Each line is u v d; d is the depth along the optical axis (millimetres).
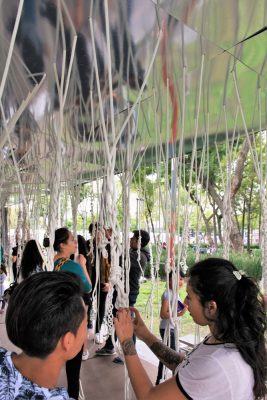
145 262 3068
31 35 976
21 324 601
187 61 1179
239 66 1264
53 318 604
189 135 2139
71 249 2201
